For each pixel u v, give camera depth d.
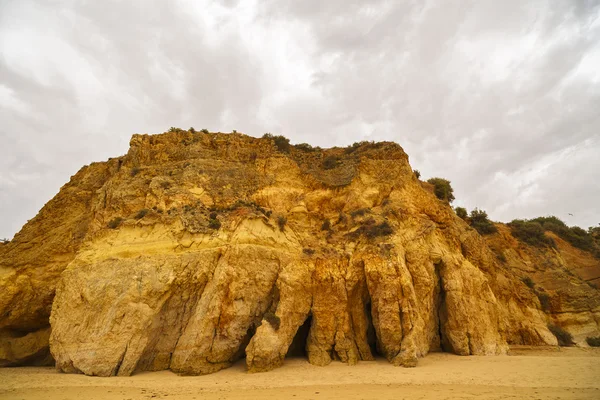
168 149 33.66
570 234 54.34
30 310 28.89
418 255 27.28
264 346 21.53
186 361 20.77
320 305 24.88
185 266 23.55
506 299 35.50
